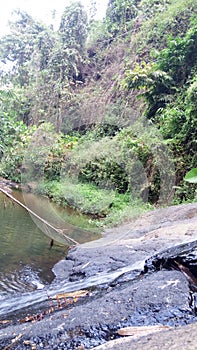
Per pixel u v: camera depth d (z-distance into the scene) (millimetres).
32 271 3420
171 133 6895
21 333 1638
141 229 4383
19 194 5566
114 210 5406
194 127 6445
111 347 1057
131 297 1795
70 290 2539
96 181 6004
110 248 3652
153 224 4496
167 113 7117
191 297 1731
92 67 13148
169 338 960
